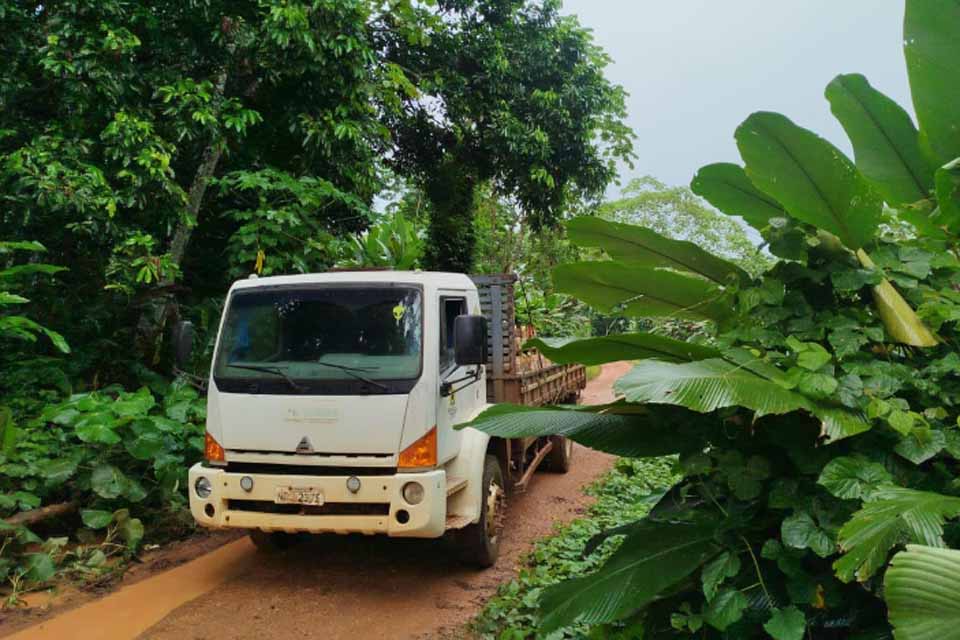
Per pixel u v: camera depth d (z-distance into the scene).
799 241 2.89
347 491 4.62
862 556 2.00
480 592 4.97
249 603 4.82
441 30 12.97
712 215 30.91
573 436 2.96
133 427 6.12
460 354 4.85
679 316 3.37
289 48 8.73
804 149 2.56
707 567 2.57
